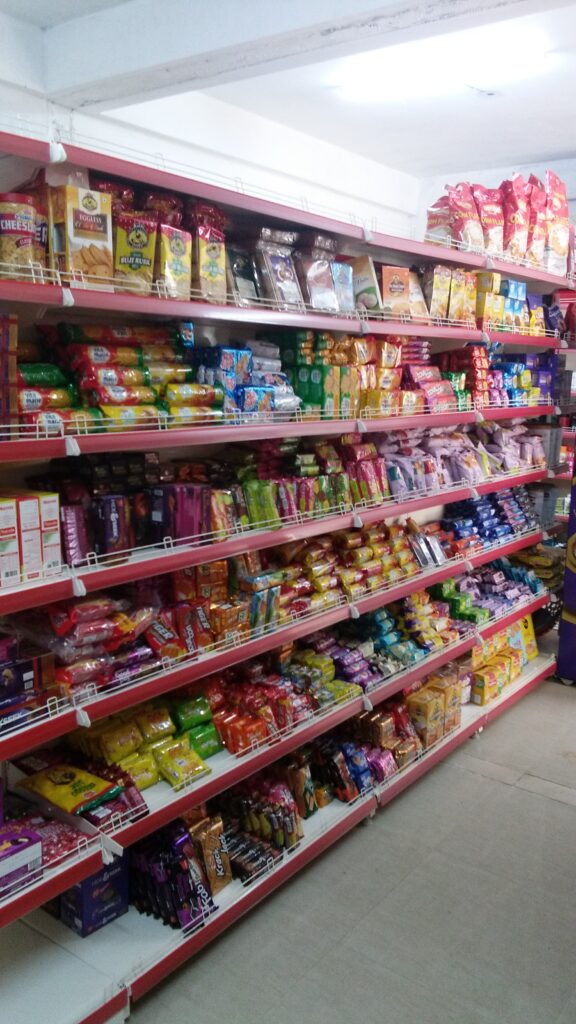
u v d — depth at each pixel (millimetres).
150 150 3037
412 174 4934
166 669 2506
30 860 2012
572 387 5883
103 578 2189
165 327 2672
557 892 2947
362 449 3555
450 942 2668
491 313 4184
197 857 2574
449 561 4164
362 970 2531
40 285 1913
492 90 3207
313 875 3029
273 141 3666
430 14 1858
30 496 2070
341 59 2828
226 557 2920
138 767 2508
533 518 5172
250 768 2736
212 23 2084
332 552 3553
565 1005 2408
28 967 2262
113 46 2285
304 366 3166
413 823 3402
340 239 3223
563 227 4742
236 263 2766
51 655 2193
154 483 2619
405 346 3820
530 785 3746
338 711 3193
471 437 4781
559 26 2549
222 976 2494
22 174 2227
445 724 3932
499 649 4766
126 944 2373
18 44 2363
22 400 2100
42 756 2590
